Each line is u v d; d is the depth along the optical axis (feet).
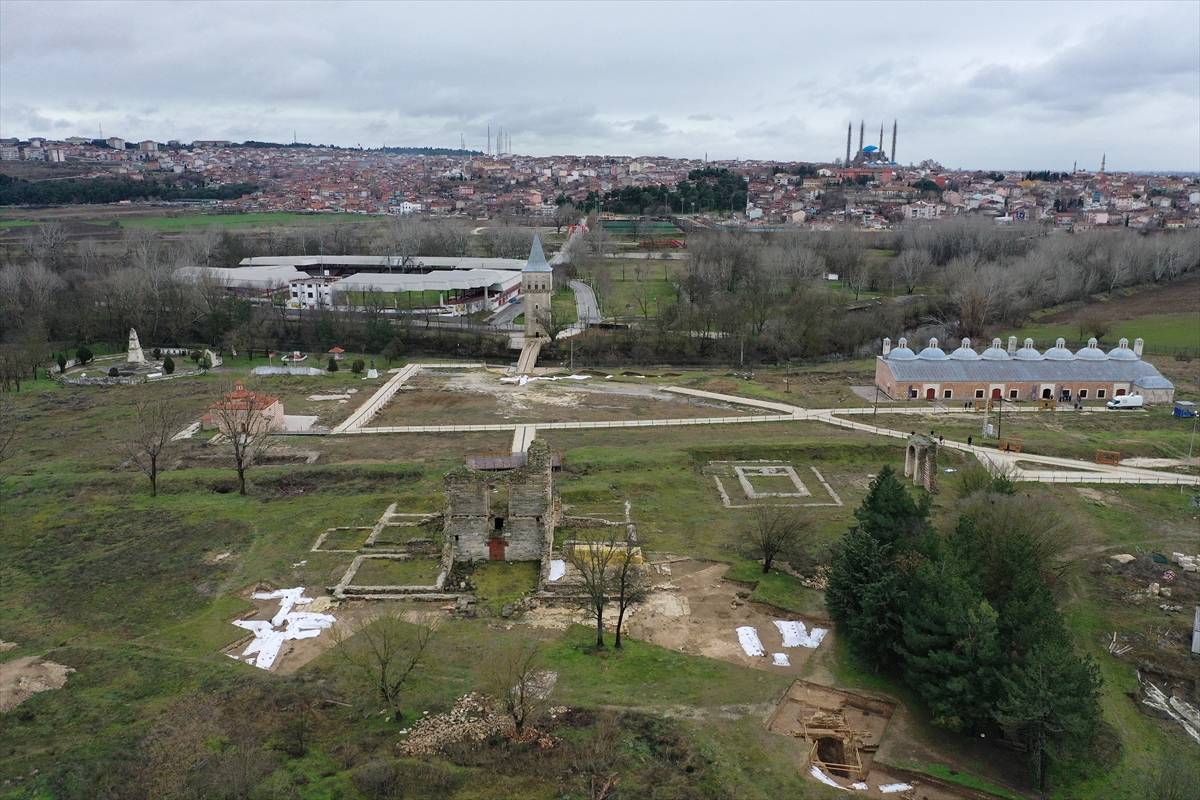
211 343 641.81
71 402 480.23
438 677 201.26
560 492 331.98
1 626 227.20
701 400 499.10
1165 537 301.02
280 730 177.88
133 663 204.85
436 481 342.03
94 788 158.81
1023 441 408.46
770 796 164.76
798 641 231.91
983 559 231.09
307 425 434.71
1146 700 211.61
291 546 280.92
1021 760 187.32
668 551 284.61
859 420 447.42
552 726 182.80
